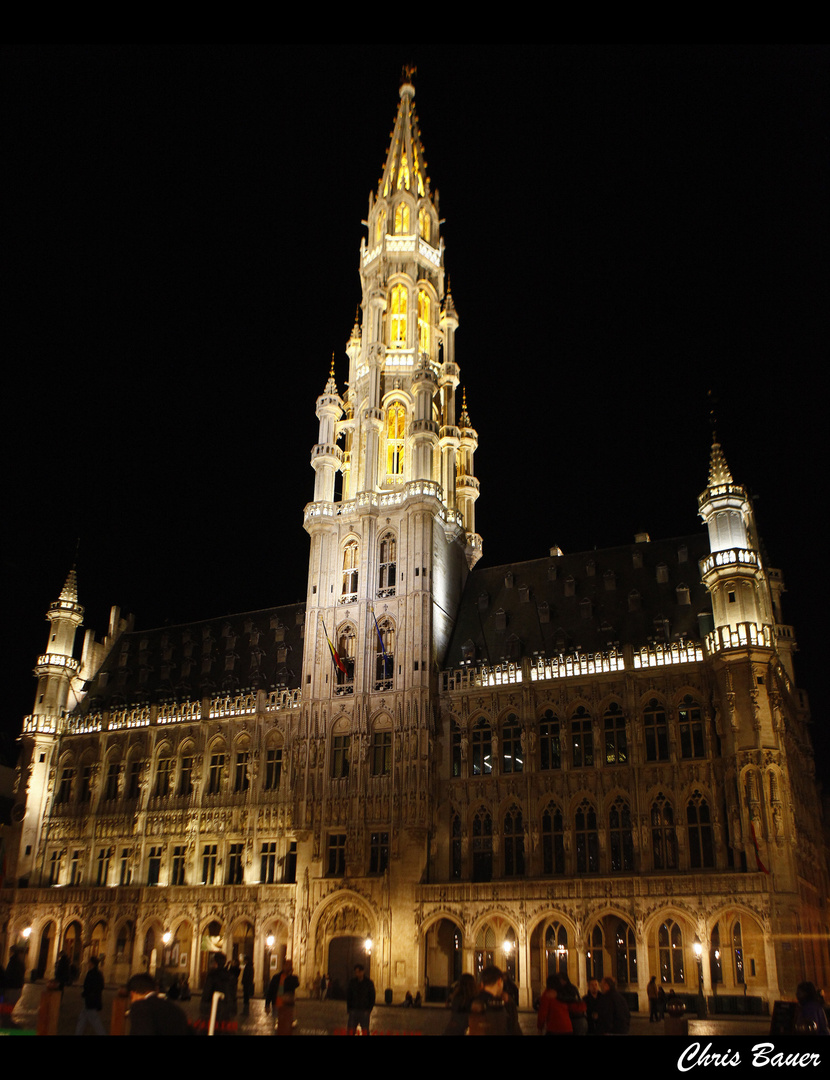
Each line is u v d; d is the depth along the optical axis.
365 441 74.81
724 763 54.72
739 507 59.69
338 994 59.19
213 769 72.12
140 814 72.31
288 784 67.56
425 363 75.19
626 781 57.19
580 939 53.09
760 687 54.38
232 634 82.06
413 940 57.44
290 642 78.06
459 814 61.44
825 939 60.62
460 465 81.88
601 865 55.69
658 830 55.72
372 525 70.75
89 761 78.06
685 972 50.69
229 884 66.56
